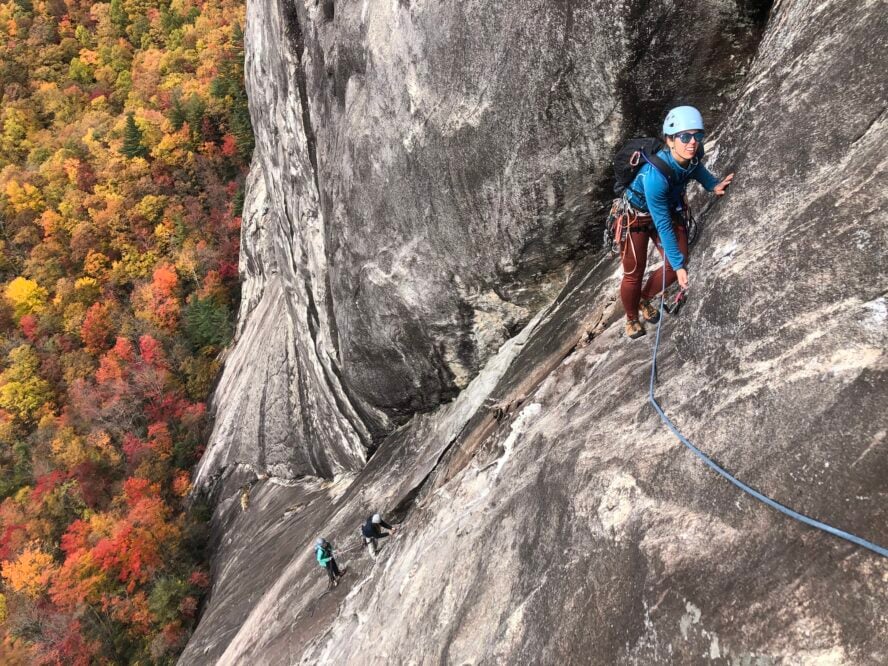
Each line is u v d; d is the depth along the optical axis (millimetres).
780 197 2791
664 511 2619
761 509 2164
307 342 14453
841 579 1793
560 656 2836
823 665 1713
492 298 7602
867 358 2053
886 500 1782
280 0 10414
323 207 10898
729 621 2035
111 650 21922
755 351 2551
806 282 2420
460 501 5961
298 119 11125
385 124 7520
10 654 22562
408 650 4852
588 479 3260
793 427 2178
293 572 11516
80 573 23281
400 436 11742
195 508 24359
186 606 21172
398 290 8609
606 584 2732
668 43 4695
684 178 3062
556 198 6047
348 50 8188
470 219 6988
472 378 9117
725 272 2885
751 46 4625
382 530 8727
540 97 5480
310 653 7980
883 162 2309
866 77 2566
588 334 5305
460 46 5949
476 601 4074
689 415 2801
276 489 19484
